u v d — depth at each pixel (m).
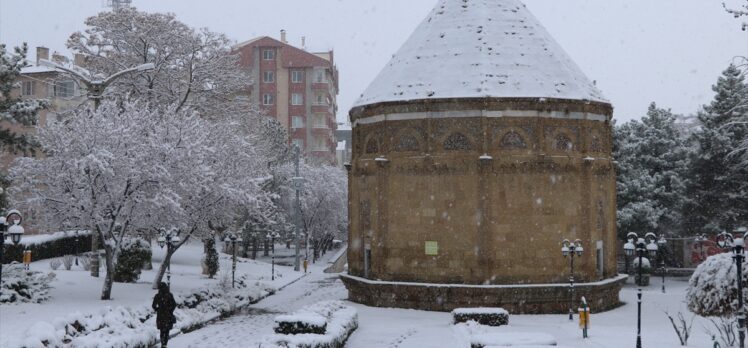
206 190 33.59
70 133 29.88
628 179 57.22
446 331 28.31
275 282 48.91
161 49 51.19
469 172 34.06
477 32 36.94
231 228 61.31
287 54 105.94
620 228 55.12
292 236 80.94
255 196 37.94
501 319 29.38
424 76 35.94
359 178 38.09
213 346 23.72
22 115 31.47
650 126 60.28
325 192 75.44
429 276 34.59
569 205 34.47
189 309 30.12
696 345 23.33
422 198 34.91
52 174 29.72
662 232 57.94
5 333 20.03
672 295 42.84
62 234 49.56
